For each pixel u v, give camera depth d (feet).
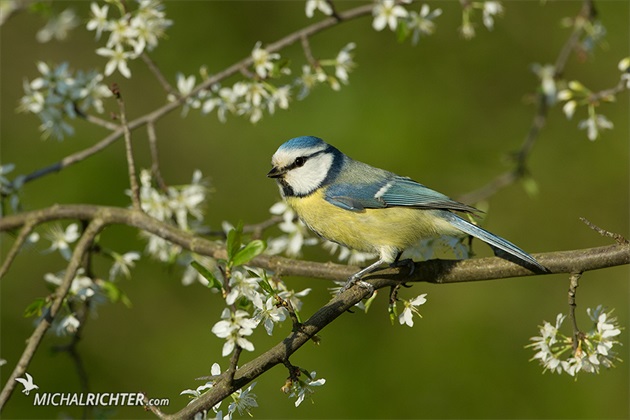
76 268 25.71
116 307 38.68
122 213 27.32
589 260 21.21
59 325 25.94
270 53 29.58
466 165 41.98
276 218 28.86
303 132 42.39
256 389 36.32
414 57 43.75
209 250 26.37
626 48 42.42
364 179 26.50
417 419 36.63
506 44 43.75
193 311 39.11
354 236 26.40
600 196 42.60
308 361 37.29
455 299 39.86
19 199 29.89
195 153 42.91
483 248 37.55
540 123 34.50
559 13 43.50
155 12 28.19
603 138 42.91
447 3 43.52
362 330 38.55
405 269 23.15
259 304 18.97
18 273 38.17
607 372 37.17
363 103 42.68
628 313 39.70
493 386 37.40
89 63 43.96
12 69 43.55
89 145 41.16
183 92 29.63
